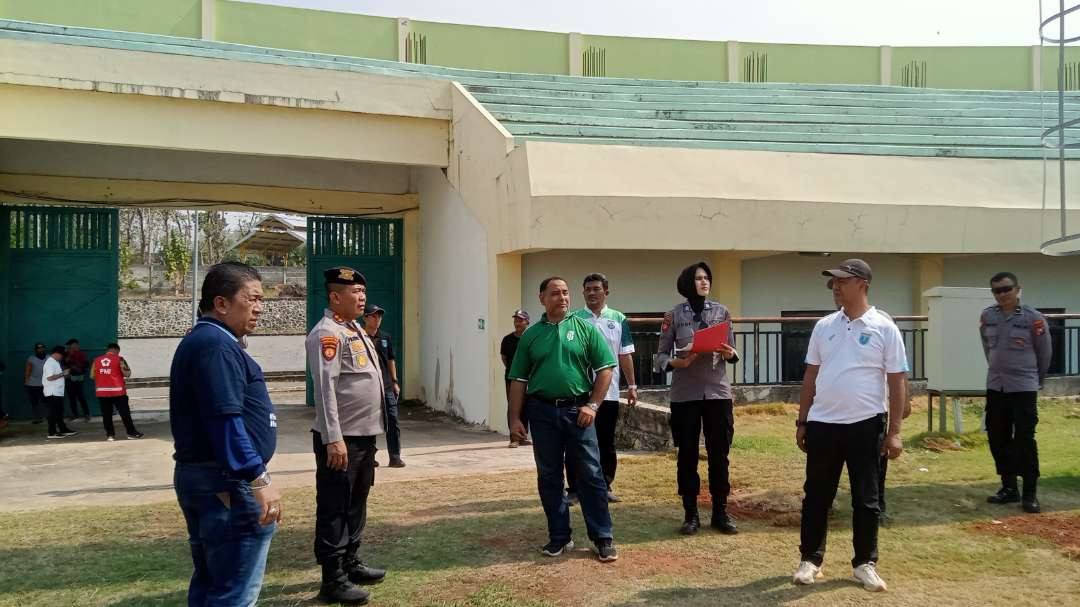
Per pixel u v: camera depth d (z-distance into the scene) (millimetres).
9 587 4906
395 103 13969
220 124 13117
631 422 10195
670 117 15180
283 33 16750
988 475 7766
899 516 6363
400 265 16984
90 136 12445
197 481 3428
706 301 6188
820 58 20484
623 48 19531
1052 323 13445
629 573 5059
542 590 4762
